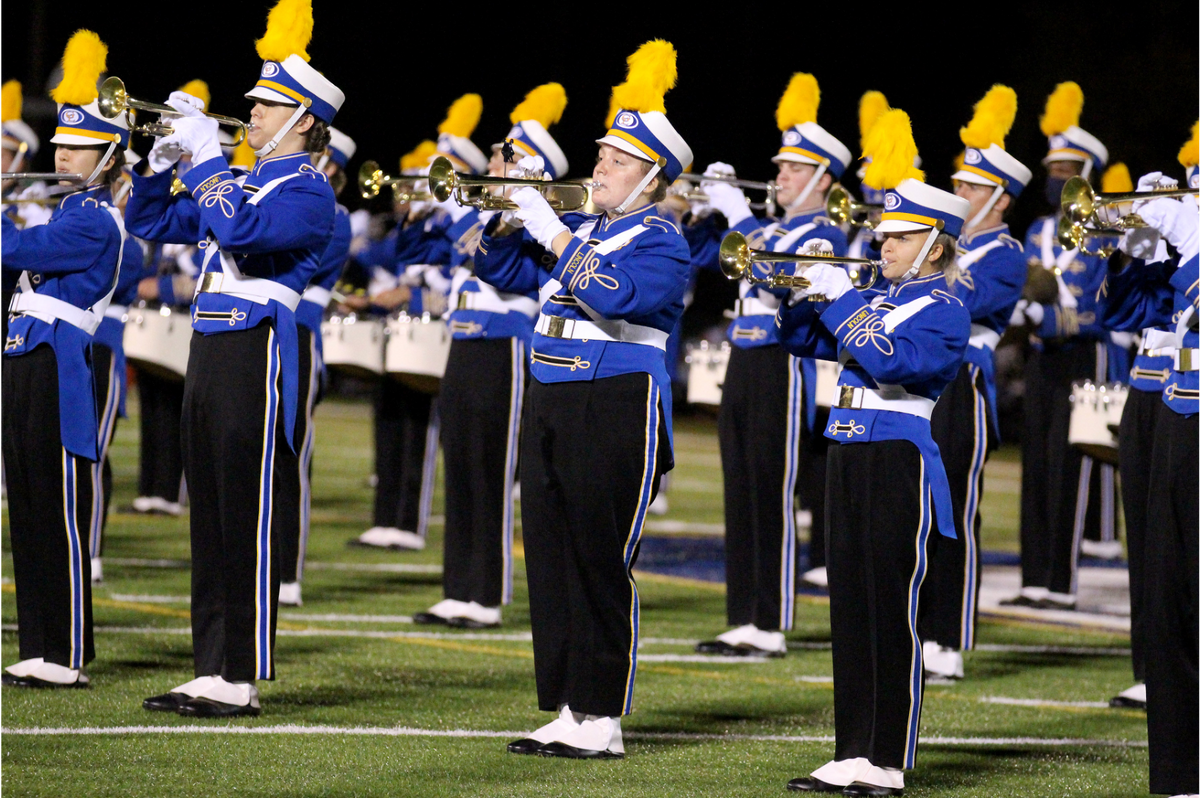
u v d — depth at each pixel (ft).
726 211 65.87
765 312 66.08
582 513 45.91
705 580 86.74
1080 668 66.33
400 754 46.06
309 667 58.44
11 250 49.83
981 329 63.10
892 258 44.88
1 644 59.36
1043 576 82.64
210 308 48.83
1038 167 208.03
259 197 48.26
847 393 44.45
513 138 69.41
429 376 83.35
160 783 41.78
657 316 46.19
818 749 49.26
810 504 86.94
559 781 43.68
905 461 43.52
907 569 43.55
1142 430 56.13
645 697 56.24
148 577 76.18
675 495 132.77
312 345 72.02
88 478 52.90
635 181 45.96
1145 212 42.75
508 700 54.49
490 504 69.41
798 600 81.56
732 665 63.10
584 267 44.34
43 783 41.32
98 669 55.83
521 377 69.56
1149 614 43.80
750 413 66.13
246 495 48.75
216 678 50.19
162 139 48.65
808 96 66.39
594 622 46.75
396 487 92.89
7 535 87.35
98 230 51.39
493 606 69.62
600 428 45.65
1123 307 47.75
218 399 48.44
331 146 72.23
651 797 42.45
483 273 49.49
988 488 154.81
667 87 46.80
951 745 51.19
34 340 51.65
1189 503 42.78
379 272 103.14
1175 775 43.37
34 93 225.56
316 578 79.97
